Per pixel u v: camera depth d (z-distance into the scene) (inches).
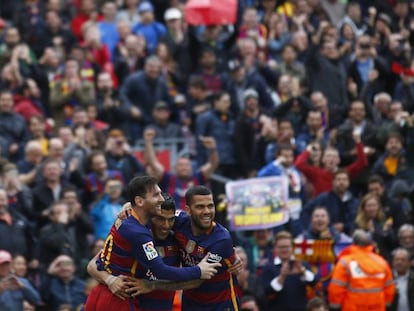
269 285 1408.7
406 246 1492.4
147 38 2005.4
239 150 1717.5
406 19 2089.1
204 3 1898.4
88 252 1494.8
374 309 1386.6
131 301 1008.2
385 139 1688.0
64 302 1395.2
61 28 2009.1
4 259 1317.7
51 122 1771.7
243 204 1534.2
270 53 1989.4
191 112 1819.6
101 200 1534.2
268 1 2039.9
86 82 1812.3
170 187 1593.3
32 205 1528.1
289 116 1756.9
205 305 1031.0
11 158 1667.1
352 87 1883.6
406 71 1872.5
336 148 1686.8
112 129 1775.3
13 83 1798.7
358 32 2036.2
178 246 1027.3
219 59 1886.1
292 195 1576.0
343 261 1389.0
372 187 1571.1
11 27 1974.7
